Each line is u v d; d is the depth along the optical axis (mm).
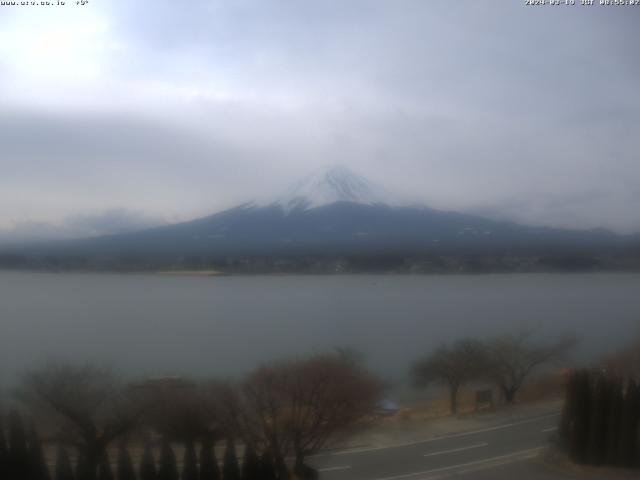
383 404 14031
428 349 19031
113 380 13930
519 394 15281
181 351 21875
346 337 25266
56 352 21656
